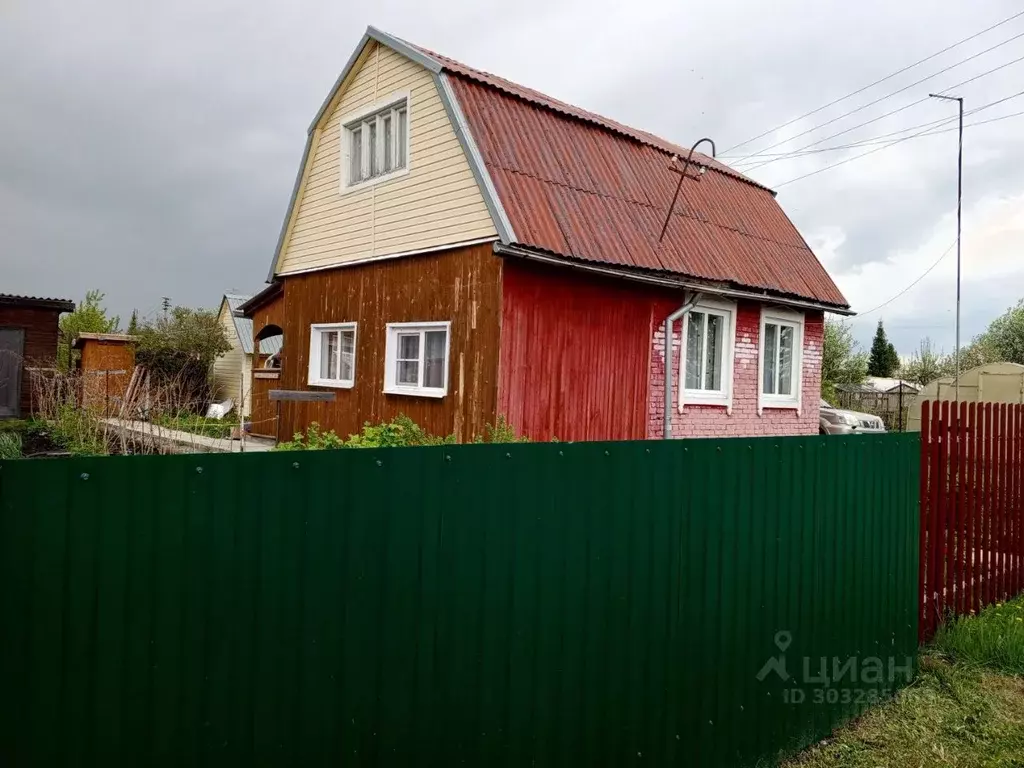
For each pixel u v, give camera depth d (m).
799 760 3.83
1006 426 5.95
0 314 15.84
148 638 1.92
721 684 3.54
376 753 2.37
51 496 1.77
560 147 9.41
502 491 2.69
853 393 28.59
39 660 1.75
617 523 3.07
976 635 5.08
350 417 10.51
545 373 8.35
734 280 10.19
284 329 12.44
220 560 2.04
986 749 3.87
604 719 3.04
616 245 8.81
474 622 2.61
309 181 11.88
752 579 3.69
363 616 2.33
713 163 12.67
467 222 8.44
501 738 2.69
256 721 2.11
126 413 8.56
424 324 9.10
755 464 3.70
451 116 8.48
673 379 9.93
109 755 1.85
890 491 4.62
